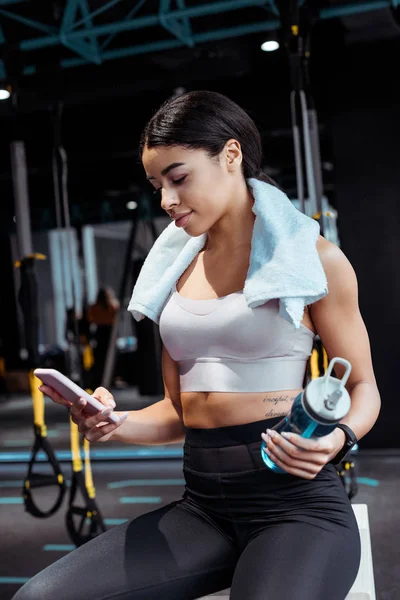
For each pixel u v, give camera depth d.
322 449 1.16
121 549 1.35
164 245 1.55
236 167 1.37
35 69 3.62
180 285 1.49
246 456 1.33
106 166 7.68
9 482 4.83
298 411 1.15
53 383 1.29
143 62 3.95
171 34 3.97
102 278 12.70
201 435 1.38
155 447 5.43
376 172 4.88
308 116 2.76
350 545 1.27
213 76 3.94
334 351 1.38
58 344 11.84
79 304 9.37
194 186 1.32
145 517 1.44
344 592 1.23
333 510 1.30
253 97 5.34
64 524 3.74
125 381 10.18
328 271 1.35
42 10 3.67
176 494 4.16
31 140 6.26
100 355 8.83
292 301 1.27
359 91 4.90
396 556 2.92
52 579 1.29
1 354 10.37
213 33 3.83
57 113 3.46
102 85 4.02
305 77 2.74
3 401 9.75
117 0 3.54
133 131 5.98
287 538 1.25
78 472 2.79
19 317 11.12
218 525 1.39
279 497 1.31
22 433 6.75
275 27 3.75
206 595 1.37
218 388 1.35
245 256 1.40
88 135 6.10
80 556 1.34
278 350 1.34
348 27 4.50
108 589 1.28
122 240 12.95
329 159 6.78
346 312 1.36
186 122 1.31
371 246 4.89
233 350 1.34
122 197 8.65
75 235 9.02
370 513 3.53
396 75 4.84
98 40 4.07
